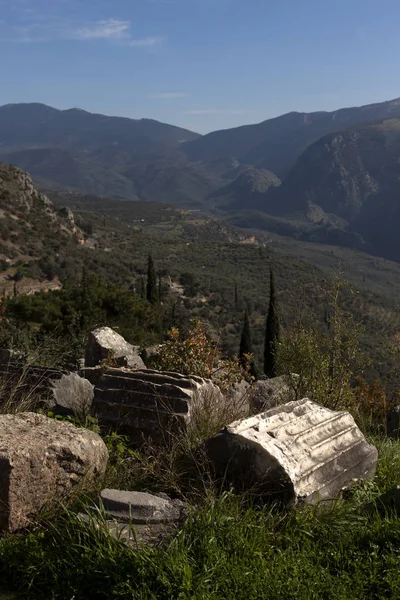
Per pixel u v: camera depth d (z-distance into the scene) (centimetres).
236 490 436
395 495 420
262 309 8650
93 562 340
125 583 322
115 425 562
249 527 377
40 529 392
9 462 383
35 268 7312
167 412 541
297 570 341
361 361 780
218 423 551
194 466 464
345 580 337
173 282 9412
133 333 1903
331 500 432
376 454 518
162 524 383
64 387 693
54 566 345
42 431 441
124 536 366
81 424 571
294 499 415
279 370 856
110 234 13625
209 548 347
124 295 2191
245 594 316
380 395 942
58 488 418
